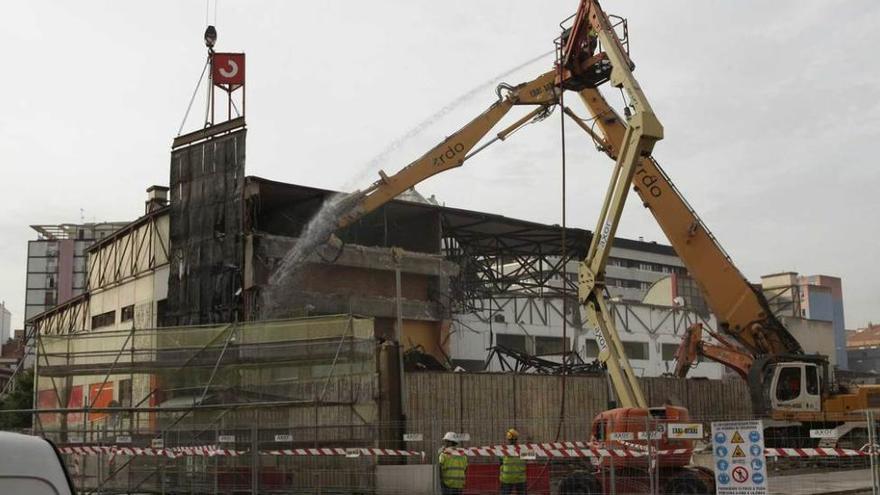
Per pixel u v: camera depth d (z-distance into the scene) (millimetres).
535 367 36781
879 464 15234
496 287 44688
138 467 21891
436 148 27812
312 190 31719
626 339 52594
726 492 12711
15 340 125625
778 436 28672
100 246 39312
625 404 19281
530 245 42750
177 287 31078
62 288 128500
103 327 38000
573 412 28594
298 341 23000
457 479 16266
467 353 41594
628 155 20406
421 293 34469
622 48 22094
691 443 17094
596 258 20688
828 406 28875
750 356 32406
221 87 32094
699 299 67812
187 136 31672
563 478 16984
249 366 23234
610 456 15445
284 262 28641
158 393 24344
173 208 31688
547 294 45812
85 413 22812
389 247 35000
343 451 18125
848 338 146875
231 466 20969
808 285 94688
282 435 20719
